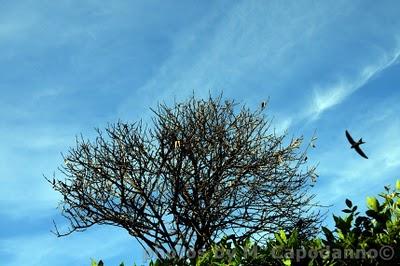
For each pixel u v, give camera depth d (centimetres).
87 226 933
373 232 329
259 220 968
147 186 951
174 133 973
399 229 318
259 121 1040
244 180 1004
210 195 973
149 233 920
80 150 959
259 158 1010
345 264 315
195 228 927
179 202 958
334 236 339
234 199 991
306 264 325
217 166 980
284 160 1025
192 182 978
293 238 341
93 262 405
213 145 984
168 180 966
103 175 944
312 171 1024
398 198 341
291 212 982
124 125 965
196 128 989
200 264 369
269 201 998
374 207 338
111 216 934
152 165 955
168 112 1007
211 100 1037
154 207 951
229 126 1017
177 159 955
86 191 953
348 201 347
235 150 985
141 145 954
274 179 1013
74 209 938
